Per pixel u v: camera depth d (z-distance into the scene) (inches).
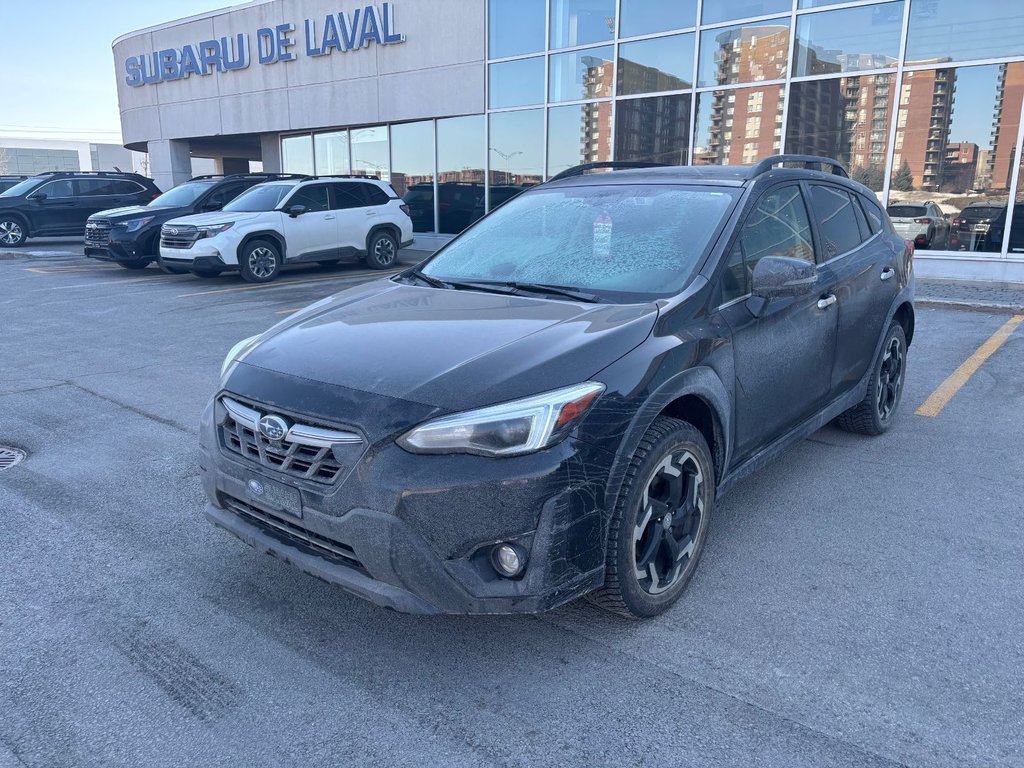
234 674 112.3
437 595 102.8
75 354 306.8
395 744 98.1
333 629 123.6
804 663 113.0
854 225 192.1
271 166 844.0
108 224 558.3
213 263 490.9
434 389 105.7
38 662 114.7
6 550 148.6
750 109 503.2
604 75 561.3
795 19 475.5
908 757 94.3
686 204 152.3
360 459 102.7
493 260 157.8
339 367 114.4
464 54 634.8
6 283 512.7
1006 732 98.3
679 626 122.8
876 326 191.5
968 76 431.2
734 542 150.0
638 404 112.9
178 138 906.7
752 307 140.6
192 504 169.6
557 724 101.3
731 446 137.1
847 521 158.6
